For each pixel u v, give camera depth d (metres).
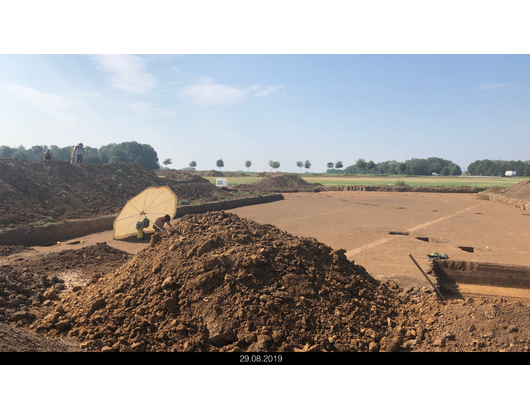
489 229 16.16
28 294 6.74
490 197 29.72
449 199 30.66
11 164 16.88
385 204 26.84
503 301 5.96
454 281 10.33
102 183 20.20
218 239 6.40
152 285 5.68
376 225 17.27
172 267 5.93
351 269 6.97
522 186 28.20
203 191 27.67
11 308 5.95
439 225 17.23
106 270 8.84
